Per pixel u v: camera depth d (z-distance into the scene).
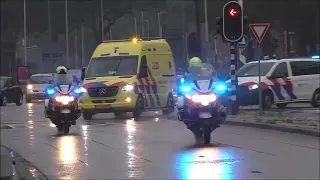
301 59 43.97
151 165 19.66
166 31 95.62
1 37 137.50
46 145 25.61
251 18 100.94
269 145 24.12
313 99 44.06
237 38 35.69
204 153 22.09
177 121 36.91
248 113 37.97
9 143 26.56
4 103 59.81
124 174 18.11
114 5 121.38
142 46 42.34
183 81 24.58
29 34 136.88
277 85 41.62
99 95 38.94
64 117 29.45
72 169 19.16
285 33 69.88
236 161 20.14
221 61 56.25
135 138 27.53
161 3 117.25
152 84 42.09
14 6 135.62
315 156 21.17
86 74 41.44
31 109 53.97
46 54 125.94
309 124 29.97
